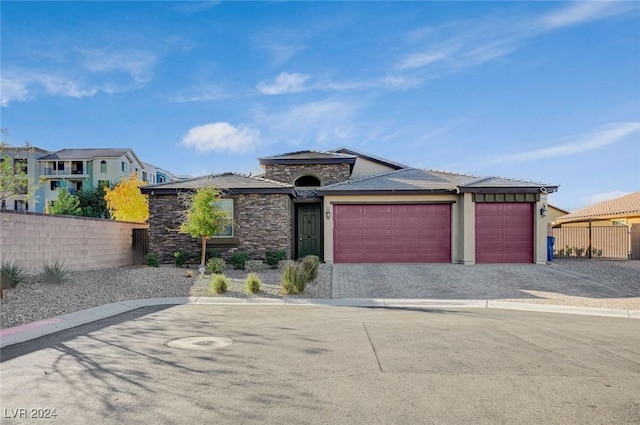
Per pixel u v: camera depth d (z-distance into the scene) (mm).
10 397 4789
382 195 19000
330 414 4383
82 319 9039
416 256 19016
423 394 4926
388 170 25922
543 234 18516
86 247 16000
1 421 4203
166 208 18234
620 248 23234
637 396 4902
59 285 12156
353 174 25812
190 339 7383
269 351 6637
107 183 47281
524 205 18797
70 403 4629
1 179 11180
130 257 19266
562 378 5484
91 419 4250
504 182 18969
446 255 18984
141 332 7902
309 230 20234
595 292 13047
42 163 51062
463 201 18562
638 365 6035
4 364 5953
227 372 5641
